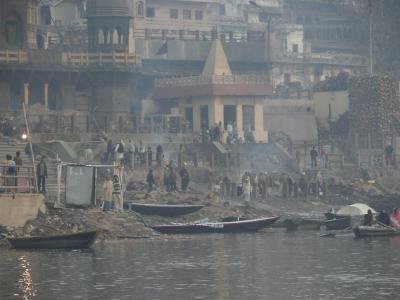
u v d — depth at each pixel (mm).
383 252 171750
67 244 172375
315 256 166500
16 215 178125
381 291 133375
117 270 149875
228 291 133750
